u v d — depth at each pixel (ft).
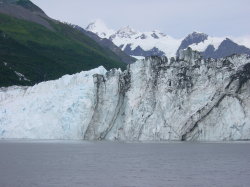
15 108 611.06
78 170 359.66
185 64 567.18
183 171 355.15
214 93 550.36
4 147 544.21
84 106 568.41
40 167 376.48
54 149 516.32
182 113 551.59
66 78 616.39
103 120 566.36
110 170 359.66
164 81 561.43
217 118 547.90
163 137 551.18
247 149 508.94
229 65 561.43
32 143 599.16
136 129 555.28
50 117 583.99
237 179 317.83
